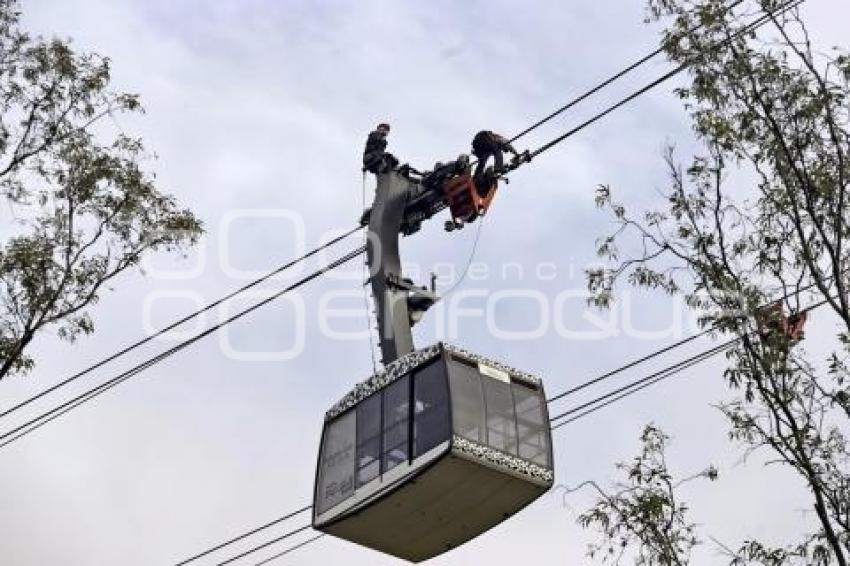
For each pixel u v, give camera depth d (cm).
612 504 2572
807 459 2348
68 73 3162
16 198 3062
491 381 2973
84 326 3005
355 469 3034
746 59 2570
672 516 2547
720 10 2592
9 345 2914
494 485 2906
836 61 2534
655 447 2606
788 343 2431
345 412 3127
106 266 3055
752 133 2542
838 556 2241
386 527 3039
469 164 3155
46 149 3116
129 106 3194
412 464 2908
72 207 3069
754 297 2486
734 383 2442
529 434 2950
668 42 2625
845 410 2389
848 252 2444
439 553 3111
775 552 2348
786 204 2512
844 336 2428
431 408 2930
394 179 3297
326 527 3056
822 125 2511
